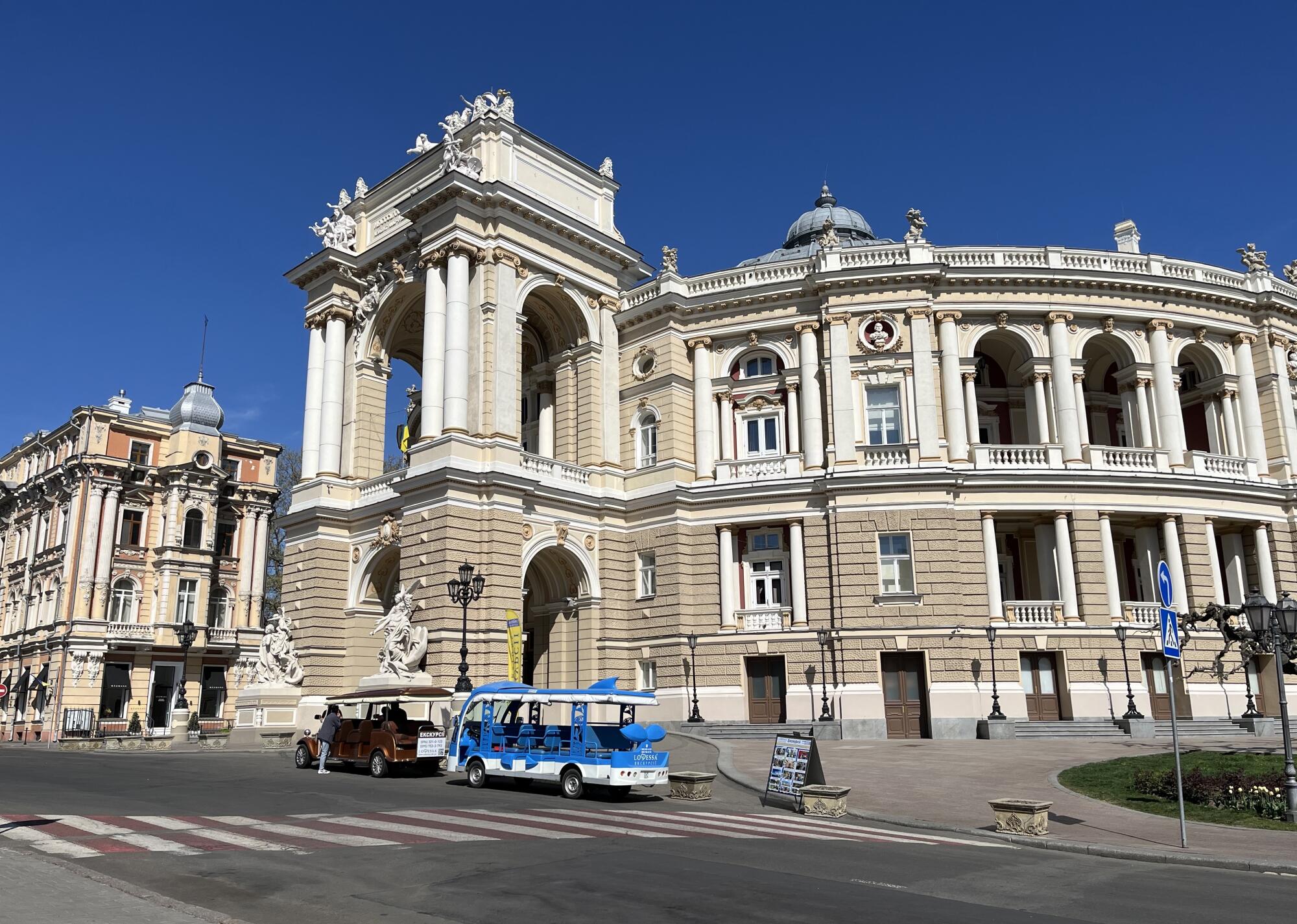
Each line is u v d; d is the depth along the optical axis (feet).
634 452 147.02
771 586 137.69
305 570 139.95
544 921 34.12
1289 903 39.70
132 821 55.31
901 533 128.57
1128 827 60.08
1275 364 146.82
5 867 40.19
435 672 118.42
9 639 239.91
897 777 82.38
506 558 125.39
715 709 132.05
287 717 134.00
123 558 226.58
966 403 139.44
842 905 36.83
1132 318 141.38
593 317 146.82
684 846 49.39
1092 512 131.34
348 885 39.22
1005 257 141.49
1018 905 38.19
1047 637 126.93
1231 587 140.97
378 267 146.92
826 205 209.46
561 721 75.46
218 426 248.93
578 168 148.97
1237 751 92.17
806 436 138.10
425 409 130.00
